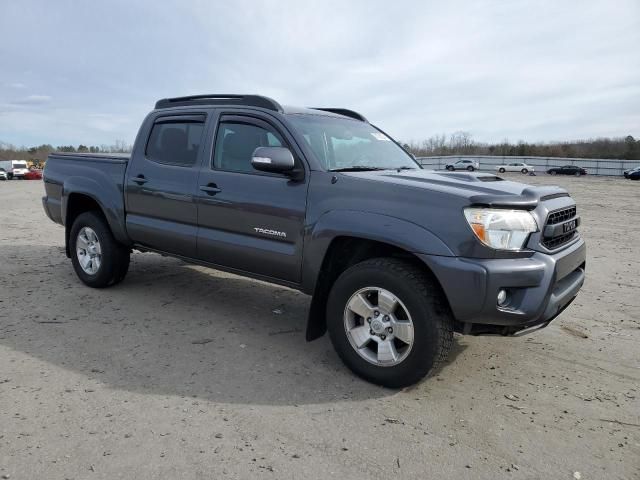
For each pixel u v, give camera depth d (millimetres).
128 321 4539
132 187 4902
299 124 3988
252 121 4137
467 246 2982
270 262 3889
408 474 2449
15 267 6535
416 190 3193
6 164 48719
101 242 5273
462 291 2965
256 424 2869
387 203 3271
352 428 2857
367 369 3387
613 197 23438
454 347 4113
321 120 4305
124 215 5047
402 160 4613
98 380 3359
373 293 3395
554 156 83312
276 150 3568
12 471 2377
